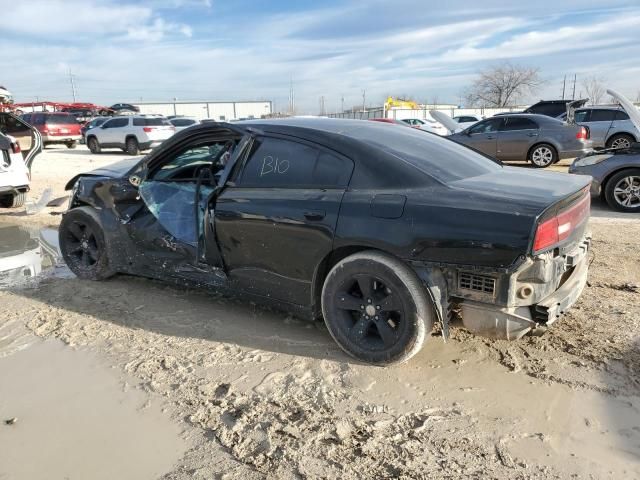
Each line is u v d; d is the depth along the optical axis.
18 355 3.63
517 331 2.93
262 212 3.59
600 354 3.37
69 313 4.29
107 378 3.30
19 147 8.31
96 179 4.86
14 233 7.24
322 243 3.35
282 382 3.20
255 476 2.44
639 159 7.61
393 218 3.08
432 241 2.94
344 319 3.40
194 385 3.19
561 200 2.88
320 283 3.53
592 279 4.72
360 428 2.75
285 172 3.63
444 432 2.70
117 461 2.56
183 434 2.75
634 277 4.77
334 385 3.15
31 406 3.02
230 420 2.85
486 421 2.78
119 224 4.67
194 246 4.14
